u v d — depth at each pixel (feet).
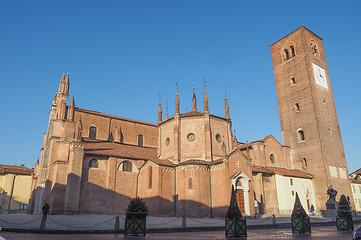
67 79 208.23
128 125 237.86
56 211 154.10
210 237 75.31
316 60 260.01
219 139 190.49
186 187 164.96
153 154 207.31
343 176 237.66
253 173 195.72
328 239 68.08
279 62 277.03
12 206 254.47
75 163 158.71
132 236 77.10
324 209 218.38
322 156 226.99
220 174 165.17
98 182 168.45
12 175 261.85
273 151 235.61
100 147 185.98
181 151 183.42
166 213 164.04
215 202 163.63
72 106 186.70
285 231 97.45
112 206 166.91
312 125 238.27
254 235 81.41
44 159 200.34
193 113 196.34
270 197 205.05
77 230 89.30
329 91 260.01
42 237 73.77
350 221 97.66
